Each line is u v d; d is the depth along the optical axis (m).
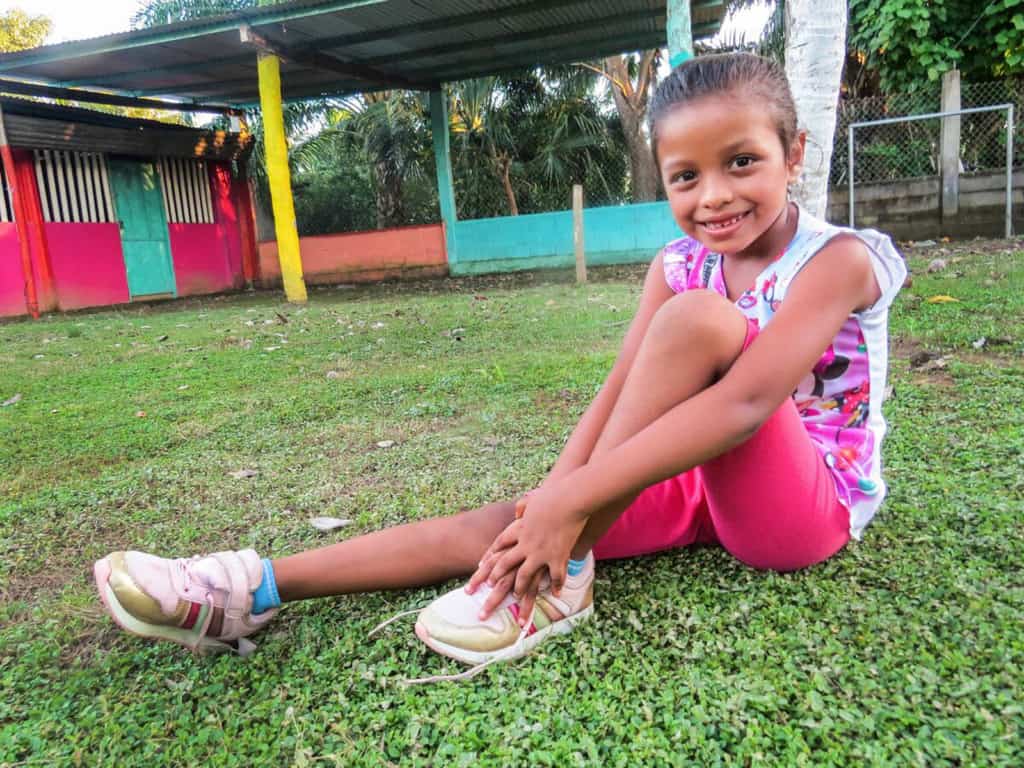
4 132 9.09
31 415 3.51
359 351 4.82
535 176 13.58
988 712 1.02
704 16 9.04
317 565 1.36
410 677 1.23
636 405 1.19
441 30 8.67
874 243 1.30
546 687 1.17
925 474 1.90
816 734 1.01
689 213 1.27
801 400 1.45
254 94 11.45
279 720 1.14
